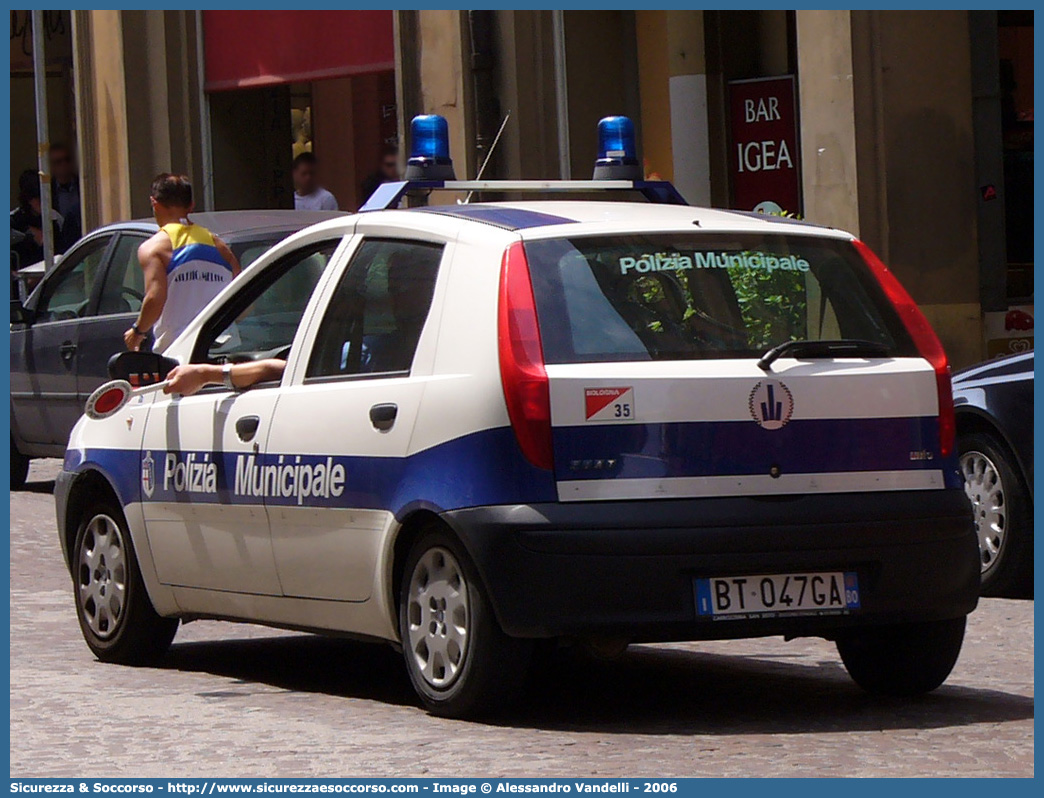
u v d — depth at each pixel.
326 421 9.45
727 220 9.25
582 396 8.43
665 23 23.36
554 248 8.79
